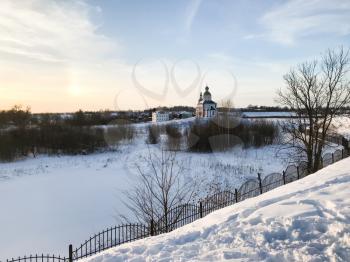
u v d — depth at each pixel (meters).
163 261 4.85
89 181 24.64
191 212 13.59
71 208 17.73
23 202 19.20
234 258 4.43
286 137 36.72
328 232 4.54
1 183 24.86
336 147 25.66
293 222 5.04
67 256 11.82
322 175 9.79
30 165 34.50
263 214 5.82
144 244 5.88
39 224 15.34
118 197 19.06
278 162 29.70
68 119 52.47
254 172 25.56
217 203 13.07
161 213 14.19
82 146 41.72
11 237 13.81
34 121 53.78
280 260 4.12
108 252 5.78
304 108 20.00
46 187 23.05
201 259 4.64
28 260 11.66
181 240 5.73
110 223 15.20
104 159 35.81
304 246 4.29
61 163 34.97
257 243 4.75
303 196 6.61
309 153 18.80
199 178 22.44
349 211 5.02
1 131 42.25
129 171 25.81
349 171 9.49
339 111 19.55
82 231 14.40
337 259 3.84
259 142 38.91
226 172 25.33
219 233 5.56
